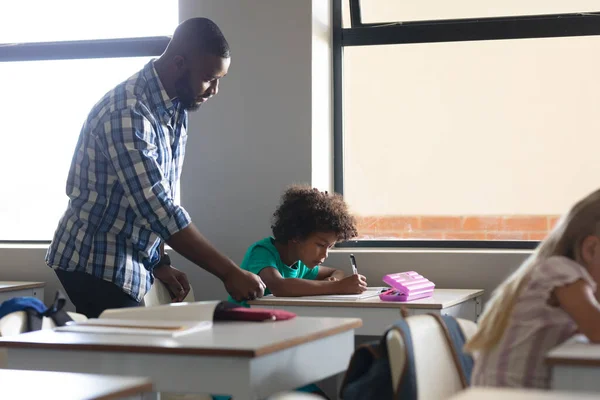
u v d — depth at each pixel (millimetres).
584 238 1434
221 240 3229
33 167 3678
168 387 1521
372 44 3404
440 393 1503
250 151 3209
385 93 3416
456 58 3346
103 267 2281
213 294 3219
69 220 2318
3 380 1148
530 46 3287
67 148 3633
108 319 1812
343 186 3455
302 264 2883
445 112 3365
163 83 2354
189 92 2359
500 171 3326
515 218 3312
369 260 3170
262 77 3203
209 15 3258
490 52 3316
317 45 3240
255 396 1479
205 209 3244
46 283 3426
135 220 2303
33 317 1750
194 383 1506
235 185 3221
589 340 1315
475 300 2951
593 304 1342
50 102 3648
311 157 3158
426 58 3371
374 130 3432
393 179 3418
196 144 3260
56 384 1113
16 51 3633
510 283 1479
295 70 3174
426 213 3389
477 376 1476
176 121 2428
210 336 1633
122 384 1111
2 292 3107
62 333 1691
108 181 2266
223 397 2105
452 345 1572
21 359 1617
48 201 3658
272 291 2627
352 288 2637
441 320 1592
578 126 3264
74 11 3604
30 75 3670
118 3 3551
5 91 3715
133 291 2338
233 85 3229
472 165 3348
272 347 1516
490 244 3312
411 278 2635
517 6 3301
